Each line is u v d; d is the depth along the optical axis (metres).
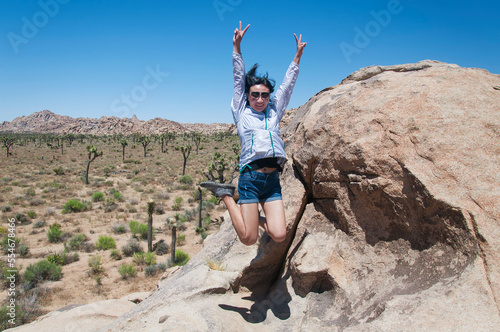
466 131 2.84
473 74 3.32
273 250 3.62
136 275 12.98
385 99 3.29
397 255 2.94
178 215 22.05
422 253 2.76
